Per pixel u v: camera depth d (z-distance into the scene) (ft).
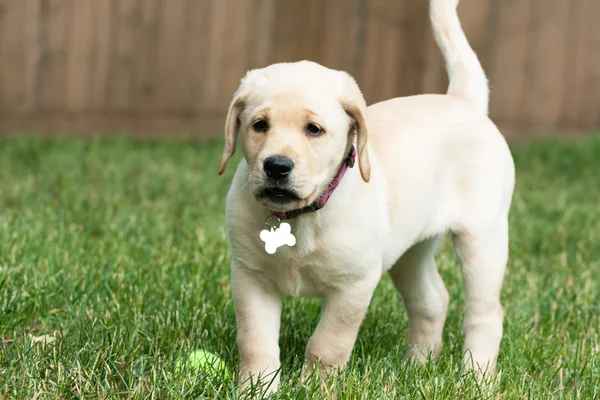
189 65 41.04
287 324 17.90
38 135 38.63
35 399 13.30
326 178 14.05
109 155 35.60
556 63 44.96
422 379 15.10
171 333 16.48
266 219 14.23
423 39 42.75
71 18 39.27
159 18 40.37
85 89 39.86
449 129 16.87
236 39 41.39
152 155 36.55
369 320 18.74
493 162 17.15
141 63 40.42
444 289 18.06
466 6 43.39
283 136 13.58
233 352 16.29
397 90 42.98
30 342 15.23
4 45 38.68
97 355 14.74
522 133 44.91
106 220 24.89
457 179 16.98
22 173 31.81
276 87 13.93
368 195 14.78
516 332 18.31
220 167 14.44
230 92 41.70
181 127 41.32
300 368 15.84
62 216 24.72
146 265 20.51
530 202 31.01
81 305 17.34
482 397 14.69
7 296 17.30
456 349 17.80
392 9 42.47
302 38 42.06
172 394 13.58
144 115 40.83
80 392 13.62
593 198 32.83
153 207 27.40
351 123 14.46
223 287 19.48
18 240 21.22
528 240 25.93
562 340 18.26
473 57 18.49
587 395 15.43
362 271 14.70
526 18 44.16
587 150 40.14
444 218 16.90
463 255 16.99
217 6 41.01
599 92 45.73
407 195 15.92
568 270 23.03
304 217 14.23
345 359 14.98
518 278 21.97
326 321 14.96
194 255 21.53
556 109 45.34
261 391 13.91
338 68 42.45
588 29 45.11
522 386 15.33
